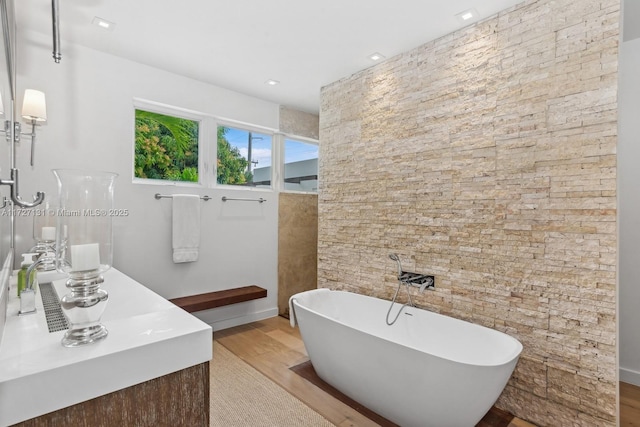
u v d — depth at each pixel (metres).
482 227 2.29
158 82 3.11
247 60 2.94
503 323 2.18
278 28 2.42
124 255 2.94
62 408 0.78
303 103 4.10
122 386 0.86
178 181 3.40
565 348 1.92
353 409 2.21
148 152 3.21
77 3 2.11
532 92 2.06
